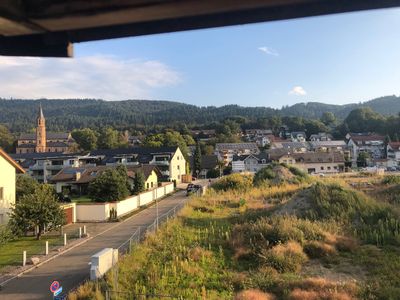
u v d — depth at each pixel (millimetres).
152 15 2215
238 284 11984
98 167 49281
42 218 20328
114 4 2061
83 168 49812
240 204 28016
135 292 11070
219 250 15711
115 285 11531
